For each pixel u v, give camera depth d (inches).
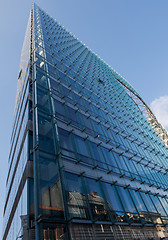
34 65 646.5
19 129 748.6
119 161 631.8
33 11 1467.8
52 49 948.6
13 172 737.0
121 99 1414.9
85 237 297.0
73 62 1103.0
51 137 420.2
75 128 548.1
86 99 815.1
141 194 580.1
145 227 465.1
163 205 635.5
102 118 805.9
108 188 462.6
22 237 291.9
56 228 272.2
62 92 655.8
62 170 364.5
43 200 290.4
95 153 537.6
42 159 350.9
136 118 1339.8
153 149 1034.1
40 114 454.3
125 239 371.2
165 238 490.9
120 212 426.0
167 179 861.2
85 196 370.9
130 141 877.2
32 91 540.4
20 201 382.9
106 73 1705.2
